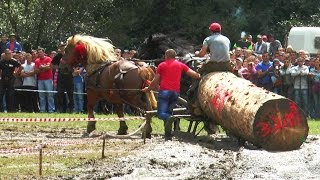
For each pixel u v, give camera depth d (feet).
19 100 112.68
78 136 78.02
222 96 69.62
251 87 67.97
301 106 110.42
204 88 73.20
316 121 102.68
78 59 81.10
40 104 111.55
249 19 203.72
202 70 76.13
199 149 65.21
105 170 54.34
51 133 80.64
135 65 77.66
